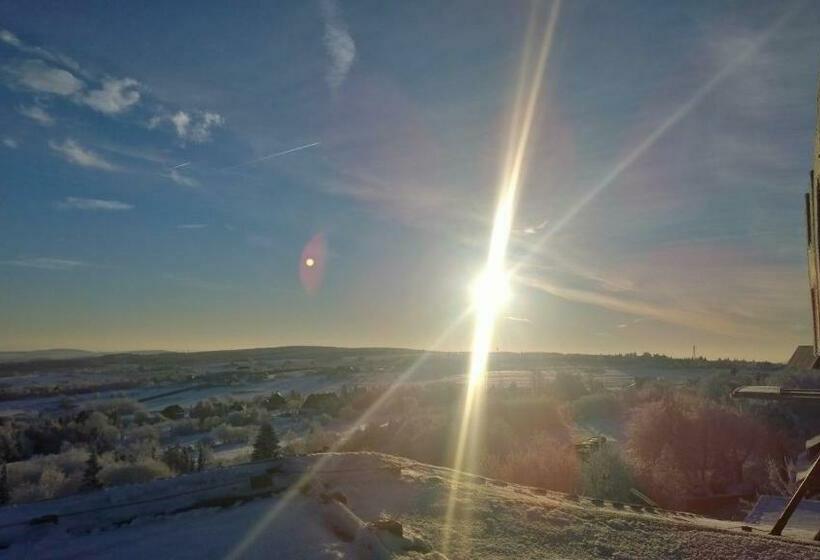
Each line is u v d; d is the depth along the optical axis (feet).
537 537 27.81
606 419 159.84
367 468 39.27
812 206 35.37
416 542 25.22
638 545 27.07
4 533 26.76
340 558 23.40
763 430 117.70
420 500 33.47
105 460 97.30
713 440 111.75
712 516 90.74
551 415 154.51
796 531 39.22
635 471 89.25
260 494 33.37
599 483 84.23
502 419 133.90
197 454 109.91
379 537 24.38
